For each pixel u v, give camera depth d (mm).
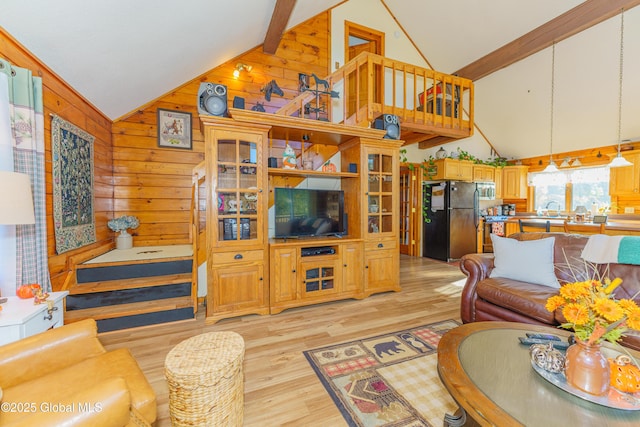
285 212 3016
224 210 2611
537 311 1896
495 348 1276
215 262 2529
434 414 1417
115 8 1866
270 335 2287
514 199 6582
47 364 1150
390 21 4852
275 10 2992
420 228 5988
